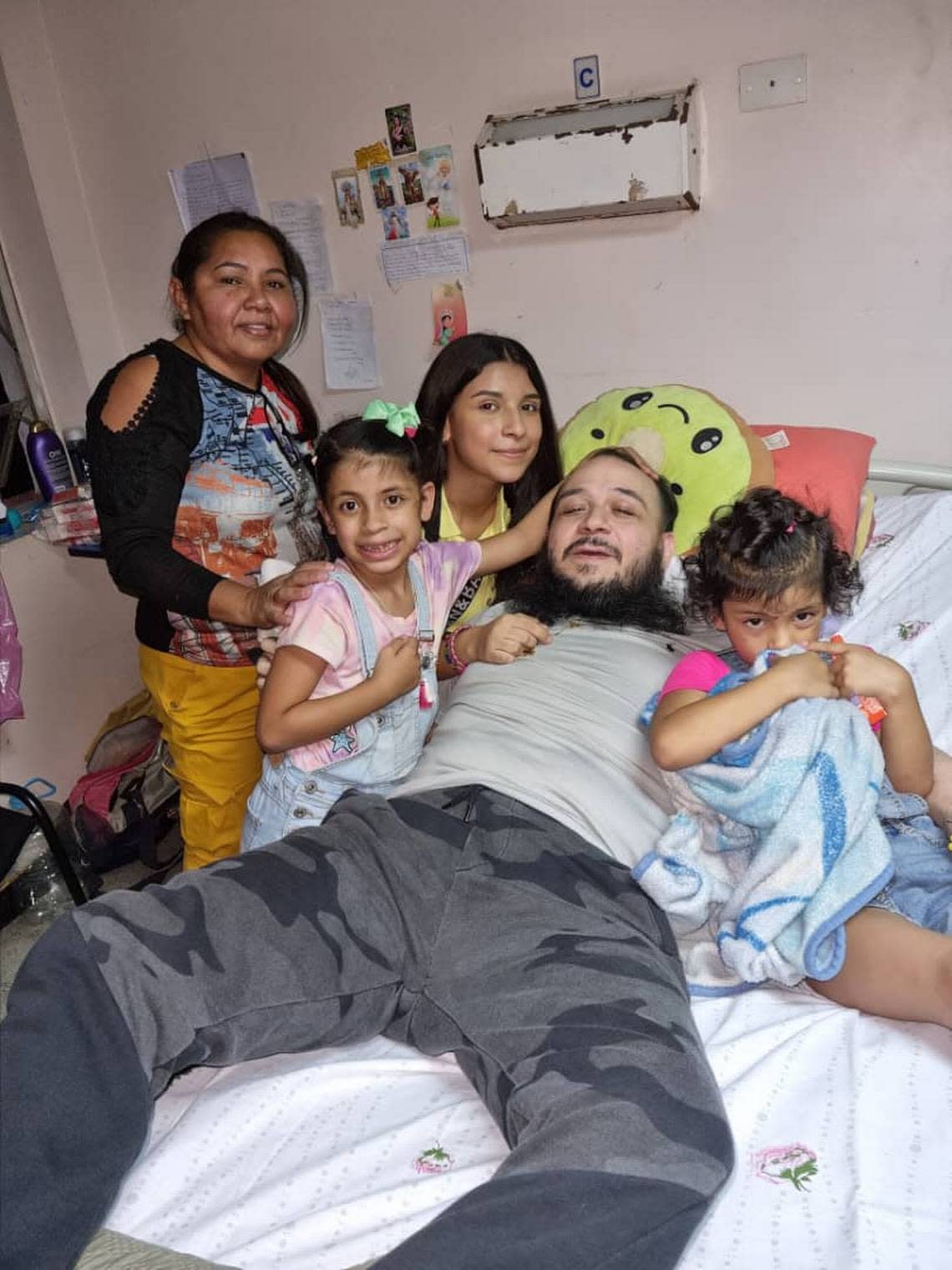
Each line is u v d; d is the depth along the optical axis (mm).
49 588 2857
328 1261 956
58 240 2922
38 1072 990
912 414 2264
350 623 1545
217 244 1749
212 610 1651
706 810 1328
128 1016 1079
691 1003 1283
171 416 1744
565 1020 1110
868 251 2176
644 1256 893
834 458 2037
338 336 2805
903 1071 1124
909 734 1290
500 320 2609
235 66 2656
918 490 2330
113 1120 1008
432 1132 1121
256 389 1861
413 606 1632
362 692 1509
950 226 2092
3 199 2891
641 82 2242
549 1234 878
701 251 2326
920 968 1137
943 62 1985
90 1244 970
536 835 1339
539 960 1191
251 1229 1017
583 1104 1006
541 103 2357
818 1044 1168
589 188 2297
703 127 2217
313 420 2014
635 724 1476
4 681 2529
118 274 3041
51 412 3061
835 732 1240
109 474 1732
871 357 2254
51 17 2797
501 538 1792
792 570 1329
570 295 2504
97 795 2553
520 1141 1013
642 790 1427
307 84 2592
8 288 2957
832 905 1174
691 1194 935
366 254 2693
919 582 1973
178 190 2857
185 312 1811
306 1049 1229
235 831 2064
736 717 1256
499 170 2371
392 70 2482
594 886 1310
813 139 2139
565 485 1713
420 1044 1227
